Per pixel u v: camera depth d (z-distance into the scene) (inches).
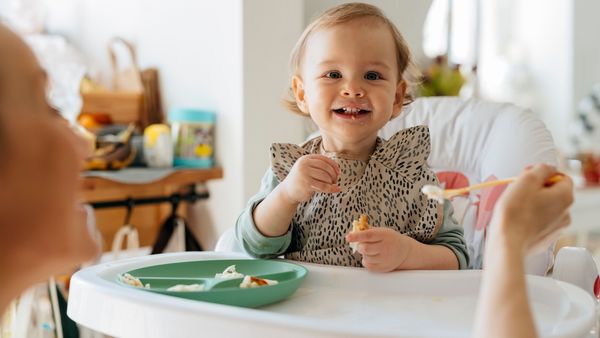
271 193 39.4
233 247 43.8
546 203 20.5
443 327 28.5
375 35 41.1
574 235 120.2
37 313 57.0
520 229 19.6
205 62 75.1
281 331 23.0
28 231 15.3
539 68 186.1
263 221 39.1
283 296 31.9
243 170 70.0
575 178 128.3
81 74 80.7
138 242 78.4
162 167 73.7
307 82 42.8
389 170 40.8
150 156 74.1
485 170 49.8
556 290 31.3
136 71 84.5
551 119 183.0
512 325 17.4
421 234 40.1
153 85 83.5
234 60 70.1
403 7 89.5
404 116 53.6
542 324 27.7
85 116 78.8
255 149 70.5
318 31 42.2
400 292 34.3
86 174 65.8
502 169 48.4
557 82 180.9
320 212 40.4
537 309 30.6
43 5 96.4
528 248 20.6
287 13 71.4
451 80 99.7
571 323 26.0
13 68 15.5
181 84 79.8
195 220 79.7
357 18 41.5
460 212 49.6
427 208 40.1
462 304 32.2
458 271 34.9
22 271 15.7
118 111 81.7
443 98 54.7
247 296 29.9
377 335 22.2
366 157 42.3
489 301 18.2
